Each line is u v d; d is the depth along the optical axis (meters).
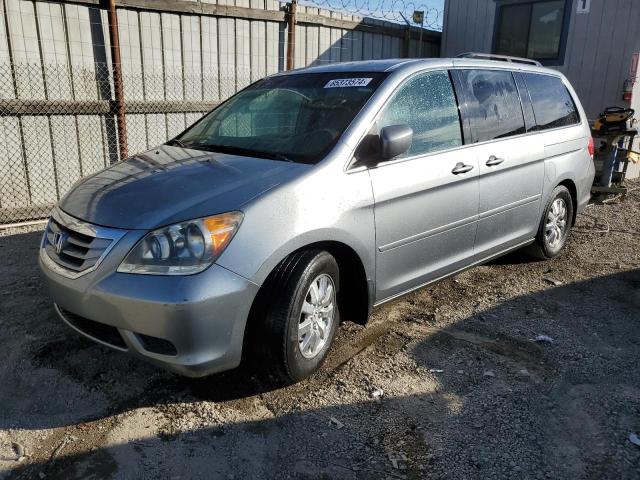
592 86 9.98
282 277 2.98
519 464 2.63
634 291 4.76
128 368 3.41
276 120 3.81
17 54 6.12
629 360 3.59
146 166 3.46
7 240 5.82
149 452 2.69
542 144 4.91
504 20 10.95
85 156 6.84
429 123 3.88
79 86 6.64
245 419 2.96
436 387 3.26
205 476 2.55
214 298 2.69
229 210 2.82
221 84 7.97
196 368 2.75
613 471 2.59
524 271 5.21
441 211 3.87
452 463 2.64
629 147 8.54
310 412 3.02
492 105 4.46
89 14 6.56
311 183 3.09
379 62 4.05
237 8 7.82
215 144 3.82
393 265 3.61
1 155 6.19
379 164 3.46
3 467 2.58
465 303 4.45
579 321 4.15
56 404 3.06
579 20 9.94
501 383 3.29
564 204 5.44
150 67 7.21
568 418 2.97
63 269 2.98
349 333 3.90
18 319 3.98
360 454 2.71
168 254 2.71
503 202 4.48
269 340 3.00
